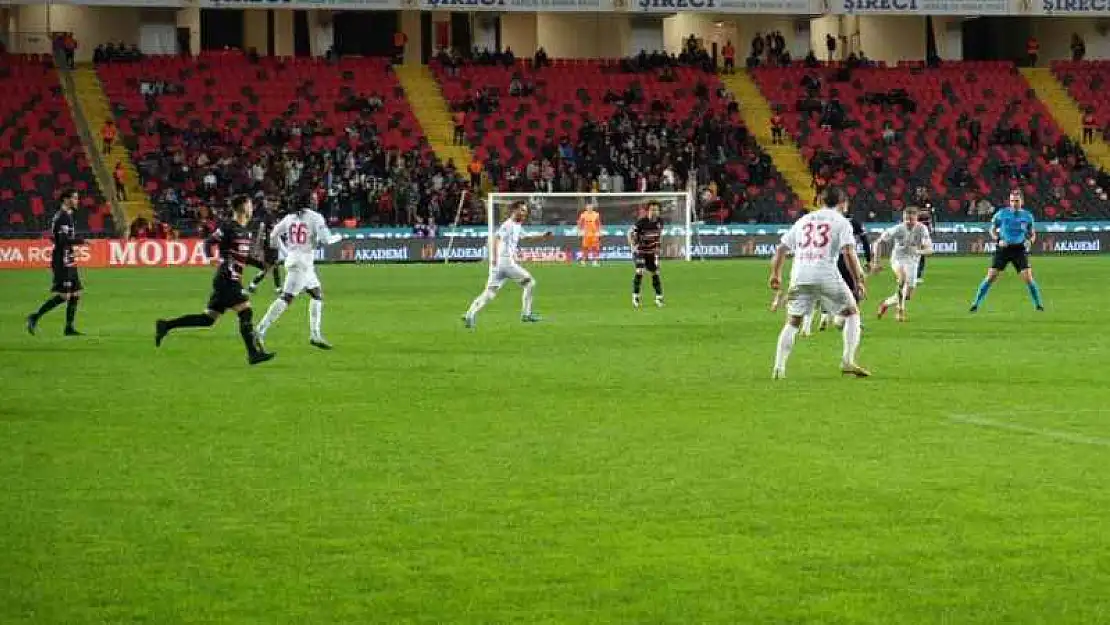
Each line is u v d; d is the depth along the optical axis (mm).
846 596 13031
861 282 28188
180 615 12625
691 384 27609
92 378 29281
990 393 25922
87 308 50500
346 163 95688
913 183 103750
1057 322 41688
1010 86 115312
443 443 20969
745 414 23562
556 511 16422
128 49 105375
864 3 111812
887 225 96875
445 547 14852
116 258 84875
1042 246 96250
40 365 31719
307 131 99062
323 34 114000
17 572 13977
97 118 98438
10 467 19219
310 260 35406
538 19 116438
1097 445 20375
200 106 101062
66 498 17234
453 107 105250
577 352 34125
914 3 112562
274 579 13719
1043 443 20562
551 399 25625
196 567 14141
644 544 14898
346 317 45781
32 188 91188
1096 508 16344
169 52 108625
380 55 114750
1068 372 29125
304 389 27344
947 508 16391
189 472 18828
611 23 117000
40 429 22453
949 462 19125
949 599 12922
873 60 120688
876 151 106750
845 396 25641
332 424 22844
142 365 31719
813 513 16219
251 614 12633
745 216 97500
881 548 14664
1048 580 13492
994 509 16328
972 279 65000
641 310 48156
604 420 23062
